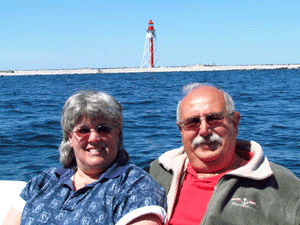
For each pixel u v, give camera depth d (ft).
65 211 6.87
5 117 45.52
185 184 8.60
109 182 6.89
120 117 7.37
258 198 7.47
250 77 192.54
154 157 23.06
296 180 7.56
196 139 8.21
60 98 78.43
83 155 7.21
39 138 29.84
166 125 37.37
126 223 6.32
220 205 7.51
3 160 22.63
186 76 233.96
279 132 32.07
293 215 7.13
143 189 6.69
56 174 7.60
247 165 7.64
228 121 8.20
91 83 156.25
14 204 7.63
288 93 83.20
